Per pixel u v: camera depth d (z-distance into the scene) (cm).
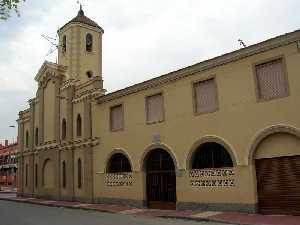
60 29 3294
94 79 2700
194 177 1912
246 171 1694
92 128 2650
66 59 3183
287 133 1581
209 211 1805
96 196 2555
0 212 2119
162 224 1502
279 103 1603
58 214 1991
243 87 1742
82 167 2722
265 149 1659
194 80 1961
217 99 1844
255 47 1697
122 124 2409
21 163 3631
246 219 1508
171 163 2081
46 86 3309
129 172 2316
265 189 1650
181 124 2005
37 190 3291
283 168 1598
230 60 1798
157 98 2183
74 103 2884
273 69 1650
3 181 5922
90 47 3266
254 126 1681
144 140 2219
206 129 1875
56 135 3058
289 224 1336
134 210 2102
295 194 1549
